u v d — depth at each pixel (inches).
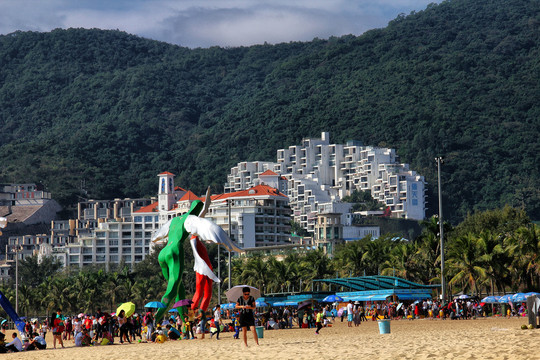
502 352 886.4
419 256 4158.5
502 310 3462.1
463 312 3115.2
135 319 2158.0
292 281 4968.0
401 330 2097.7
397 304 3580.2
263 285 5073.8
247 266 5162.4
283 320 2933.1
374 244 4756.4
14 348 1648.6
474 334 1326.3
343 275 4790.8
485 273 3602.4
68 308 6314.0
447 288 4069.9
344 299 3836.1
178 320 2500.0
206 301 1809.8
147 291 6328.7
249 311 1291.8
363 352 1009.5
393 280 3843.5
